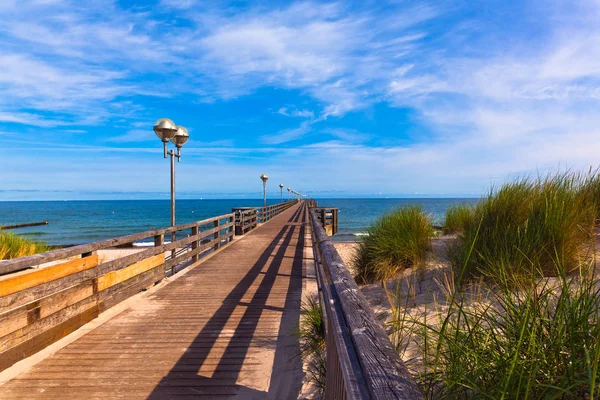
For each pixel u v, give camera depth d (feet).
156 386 9.13
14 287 10.09
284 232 47.19
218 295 17.60
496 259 11.93
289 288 18.89
